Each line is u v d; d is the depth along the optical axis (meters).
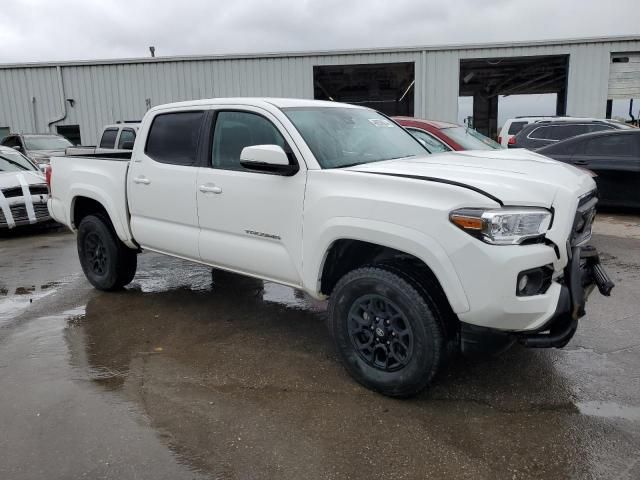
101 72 21.61
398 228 3.16
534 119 14.48
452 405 3.36
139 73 21.42
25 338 4.52
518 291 2.94
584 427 3.09
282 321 4.88
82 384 3.69
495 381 3.64
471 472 2.73
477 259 2.91
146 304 5.38
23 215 9.34
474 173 3.31
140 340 4.46
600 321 4.68
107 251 5.54
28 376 3.82
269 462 2.83
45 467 2.80
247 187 4.02
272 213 3.88
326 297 3.82
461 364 3.90
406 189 3.19
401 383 3.31
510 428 3.10
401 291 3.19
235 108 4.29
